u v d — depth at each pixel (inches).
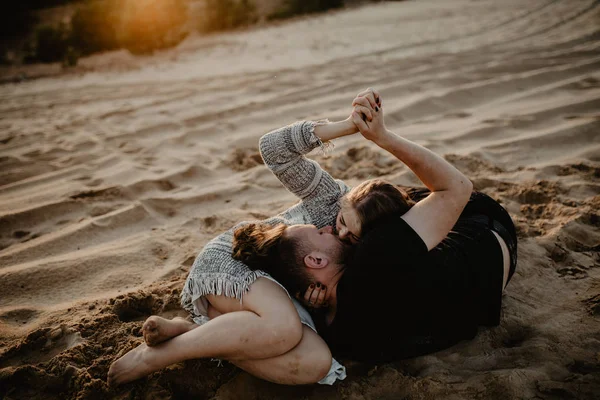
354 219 67.5
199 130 193.3
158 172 151.6
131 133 196.5
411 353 73.6
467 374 70.0
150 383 71.6
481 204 79.7
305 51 424.2
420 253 64.6
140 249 107.0
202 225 118.8
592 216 107.0
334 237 71.1
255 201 131.1
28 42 717.9
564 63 238.1
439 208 66.7
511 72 233.0
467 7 575.8
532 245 98.7
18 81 481.4
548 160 139.1
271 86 264.1
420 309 68.9
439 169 67.6
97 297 90.4
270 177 145.4
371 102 69.6
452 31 433.7
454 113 187.5
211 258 73.1
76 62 542.3
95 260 101.9
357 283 64.9
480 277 71.9
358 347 71.4
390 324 69.1
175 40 586.6
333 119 192.2
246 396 69.8
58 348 77.7
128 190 137.7
